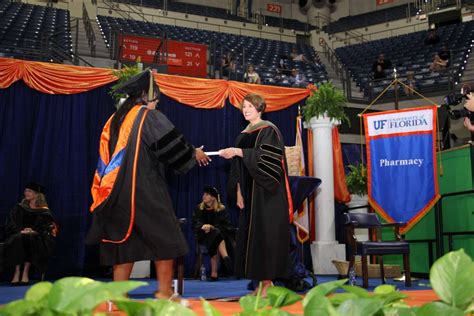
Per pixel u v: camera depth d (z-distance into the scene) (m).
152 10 21.08
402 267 8.03
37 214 7.32
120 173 2.99
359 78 17.50
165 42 10.84
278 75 16.23
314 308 0.84
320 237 8.94
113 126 3.16
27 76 7.93
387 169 7.27
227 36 20.95
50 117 8.07
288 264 4.16
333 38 22.88
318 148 9.09
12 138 7.82
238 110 9.23
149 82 3.32
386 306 0.87
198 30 20.70
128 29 18.05
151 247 2.97
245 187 4.30
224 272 8.75
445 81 14.14
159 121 3.12
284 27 23.84
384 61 16.12
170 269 3.09
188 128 8.90
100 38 16.95
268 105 9.34
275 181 4.08
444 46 16.33
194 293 5.53
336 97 9.05
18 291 6.01
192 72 11.13
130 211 2.95
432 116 7.05
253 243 4.11
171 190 8.68
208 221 8.30
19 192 7.77
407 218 7.06
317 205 9.02
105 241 3.00
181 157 3.12
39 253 7.11
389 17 21.91
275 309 0.90
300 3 24.59
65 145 8.07
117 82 8.46
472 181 6.85
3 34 14.30
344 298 0.91
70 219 7.91
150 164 3.07
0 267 6.91
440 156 7.09
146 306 0.76
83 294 0.72
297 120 9.11
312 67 18.92
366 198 9.54
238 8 24.25
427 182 6.99
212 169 8.93
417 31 20.91
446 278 0.83
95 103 8.37
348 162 11.69
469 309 0.84
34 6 18.39
